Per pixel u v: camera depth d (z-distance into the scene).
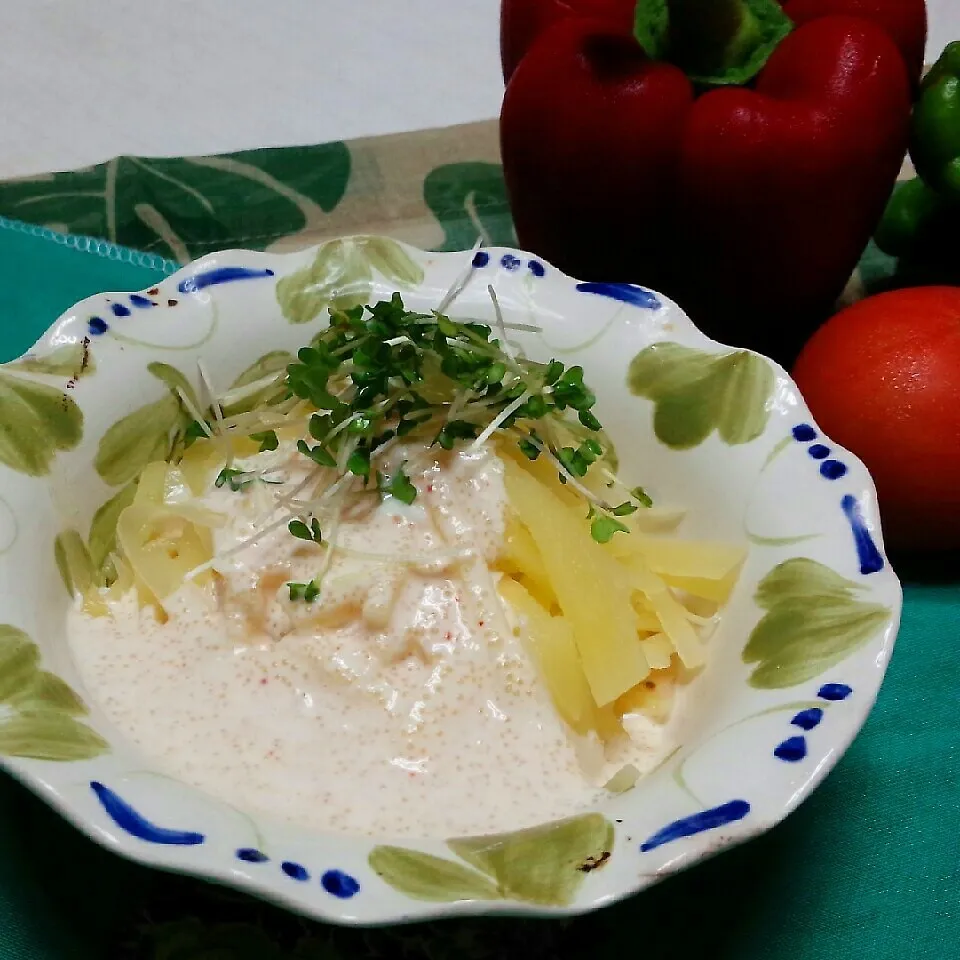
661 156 0.37
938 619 0.34
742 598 0.29
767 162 0.36
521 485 0.31
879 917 0.29
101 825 0.24
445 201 0.45
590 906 0.24
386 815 0.27
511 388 0.32
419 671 0.29
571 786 0.28
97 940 0.27
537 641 0.29
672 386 0.32
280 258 0.34
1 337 0.37
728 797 0.25
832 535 0.29
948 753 0.31
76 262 0.40
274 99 0.51
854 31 0.37
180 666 0.29
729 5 0.37
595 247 0.39
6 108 0.50
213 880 0.24
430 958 0.28
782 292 0.39
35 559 0.29
